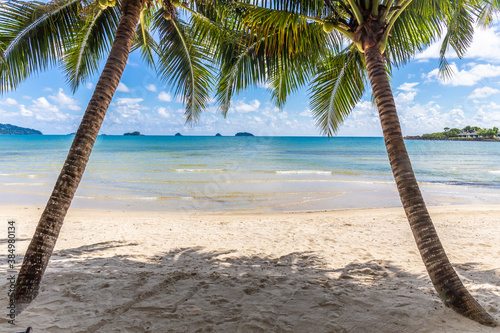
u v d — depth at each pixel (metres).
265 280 3.64
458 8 4.10
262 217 8.71
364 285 3.53
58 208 2.70
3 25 3.80
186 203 11.21
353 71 5.37
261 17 3.57
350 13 3.28
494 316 2.57
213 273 3.93
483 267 4.33
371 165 26.66
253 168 23.59
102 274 3.71
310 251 5.39
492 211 9.20
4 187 14.00
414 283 3.61
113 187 14.44
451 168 25.22
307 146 60.25
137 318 2.60
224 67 5.70
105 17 4.73
